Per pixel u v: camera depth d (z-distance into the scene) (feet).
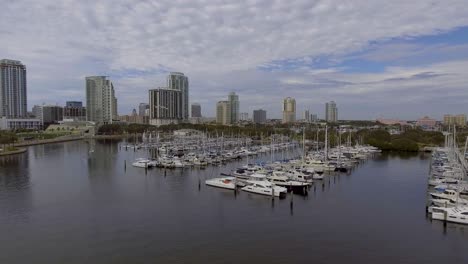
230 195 317.01
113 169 475.31
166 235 214.48
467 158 521.65
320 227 230.07
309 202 293.64
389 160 584.81
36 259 180.65
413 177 416.05
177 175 422.82
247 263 177.68
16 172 453.17
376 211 266.98
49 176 421.59
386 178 408.26
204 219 246.27
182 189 343.05
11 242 202.39
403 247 197.98
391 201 297.74
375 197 312.29
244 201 295.69
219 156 552.41
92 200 299.38
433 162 509.35
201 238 209.87
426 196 315.37
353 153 612.29
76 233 217.15
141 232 219.41
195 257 183.93
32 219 244.83
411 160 585.22
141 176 417.90
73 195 318.65
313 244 201.67
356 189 345.92
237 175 389.80
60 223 236.22
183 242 203.51
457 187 293.84
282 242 204.44
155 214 257.75
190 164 489.67
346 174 436.35
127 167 490.08
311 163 474.90
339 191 336.70
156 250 191.93
